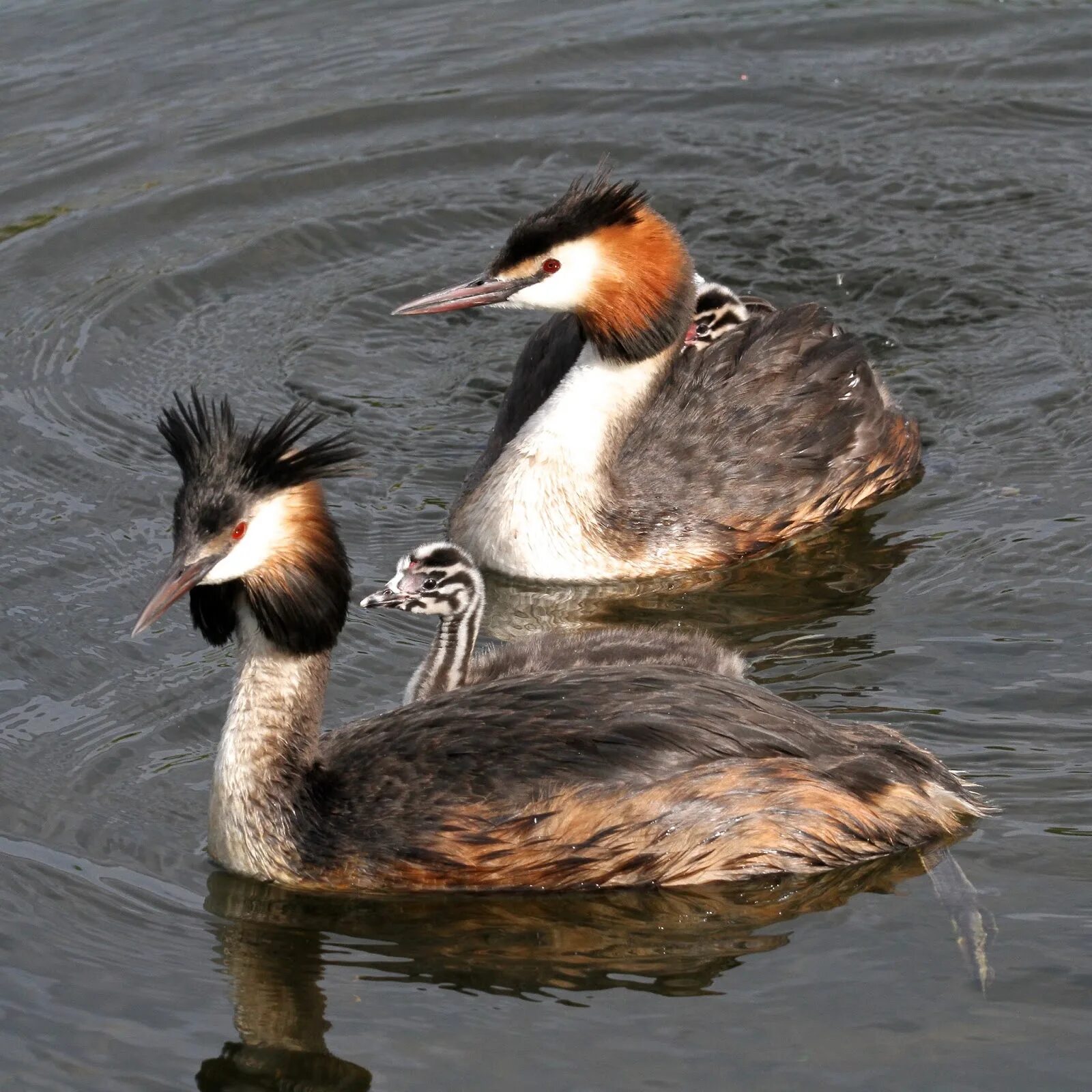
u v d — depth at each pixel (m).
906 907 10.72
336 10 23.20
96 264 19.23
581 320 15.29
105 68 22.09
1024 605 13.97
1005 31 22.69
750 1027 9.78
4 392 17.23
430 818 10.90
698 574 15.09
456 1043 9.74
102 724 12.74
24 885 11.13
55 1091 9.54
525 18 23.17
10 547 14.93
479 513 15.15
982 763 12.05
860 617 14.05
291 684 11.20
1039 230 19.41
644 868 10.95
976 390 17.09
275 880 11.18
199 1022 10.01
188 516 10.92
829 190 20.27
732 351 16.12
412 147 21.03
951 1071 9.41
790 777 11.00
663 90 21.86
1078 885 10.81
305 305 18.78
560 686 11.44
